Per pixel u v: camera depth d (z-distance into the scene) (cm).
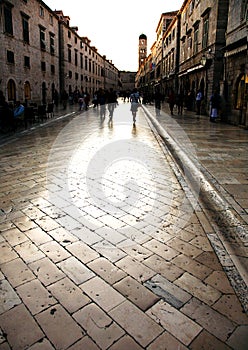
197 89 2214
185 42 2728
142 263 302
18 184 543
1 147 898
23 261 304
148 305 245
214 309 240
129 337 214
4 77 2183
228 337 214
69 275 283
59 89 3609
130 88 13275
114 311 238
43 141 995
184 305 245
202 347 206
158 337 215
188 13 2583
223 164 663
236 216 396
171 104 1941
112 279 277
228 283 271
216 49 1697
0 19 2088
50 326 224
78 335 216
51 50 3269
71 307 242
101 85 6625
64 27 3638
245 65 1275
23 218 402
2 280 275
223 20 1664
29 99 2684
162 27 4466
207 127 1325
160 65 4788
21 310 239
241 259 306
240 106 1353
